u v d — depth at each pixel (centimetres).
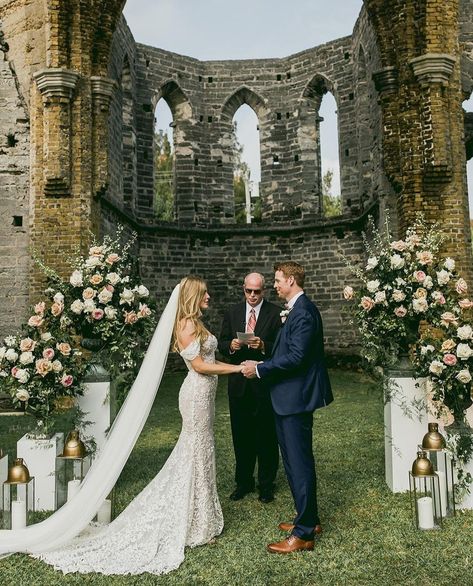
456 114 1085
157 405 1098
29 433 531
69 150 1103
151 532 400
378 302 535
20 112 1164
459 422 527
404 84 1093
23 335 551
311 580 354
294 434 406
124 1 1162
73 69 1112
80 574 367
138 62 1708
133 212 1609
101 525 449
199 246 1778
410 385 542
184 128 1806
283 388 413
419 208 1074
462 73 1166
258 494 540
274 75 1827
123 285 571
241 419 535
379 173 1355
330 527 443
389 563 376
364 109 1616
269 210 1803
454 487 492
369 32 1489
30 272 1120
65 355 525
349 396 1140
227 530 442
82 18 1111
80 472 502
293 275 433
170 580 356
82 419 557
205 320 1759
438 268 552
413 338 549
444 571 362
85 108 1120
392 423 539
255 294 552
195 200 1794
